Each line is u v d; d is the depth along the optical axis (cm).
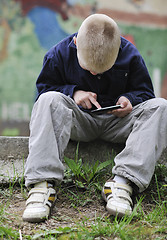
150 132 187
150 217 175
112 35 187
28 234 160
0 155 238
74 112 205
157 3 936
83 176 209
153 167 186
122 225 163
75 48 214
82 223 174
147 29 926
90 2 906
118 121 217
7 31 852
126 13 927
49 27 876
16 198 200
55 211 184
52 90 217
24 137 242
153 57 913
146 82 226
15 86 828
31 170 178
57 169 182
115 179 189
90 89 219
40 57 855
